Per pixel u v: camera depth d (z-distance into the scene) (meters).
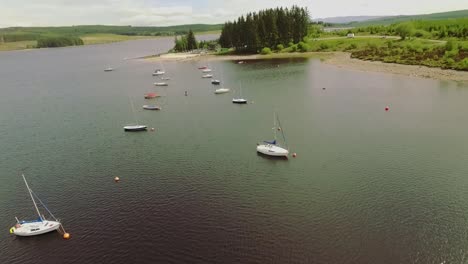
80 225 56.81
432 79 144.62
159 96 149.50
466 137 83.19
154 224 55.94
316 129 94.56
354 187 63.47
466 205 56.50
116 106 136.00
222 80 178.50
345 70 182.50
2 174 77.56
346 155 76.88
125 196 64.94
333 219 54.50
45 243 52.97
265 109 117.81
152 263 47.59
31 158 86.12
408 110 106.44
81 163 81.19
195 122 107.94
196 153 82.94
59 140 98.69
